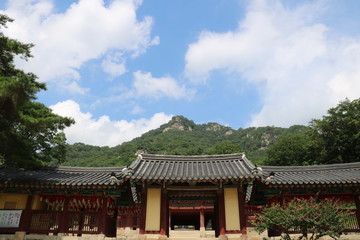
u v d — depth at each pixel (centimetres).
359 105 4119
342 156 4153
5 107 1309
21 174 1755
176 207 3544
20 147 1603
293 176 1759
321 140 4325
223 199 1598
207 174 1609
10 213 1570
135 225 2817
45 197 1656
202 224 3375
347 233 1566
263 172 1777
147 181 1568
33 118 1432
